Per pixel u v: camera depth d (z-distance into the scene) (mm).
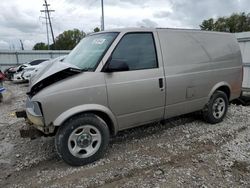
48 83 3559
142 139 4641
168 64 4387
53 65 3953
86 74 3643
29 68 17359
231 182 3236
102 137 3840
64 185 3275
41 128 3568
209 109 5199
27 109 3773
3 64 26578
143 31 4203
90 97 3629
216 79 5188
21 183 3383
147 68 4145
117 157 3961
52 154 4191
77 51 4434
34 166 3836
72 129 3598
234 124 5375
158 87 4230
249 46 9141
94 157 3803
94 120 3734
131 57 4012
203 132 4914
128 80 3920
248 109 6672
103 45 3965
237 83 5727
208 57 5023
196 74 4777
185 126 5266
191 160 3820
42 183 3350
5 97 10375
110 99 3787
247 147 4223
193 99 4840
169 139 4621
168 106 4461
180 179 3318
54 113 3453
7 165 3900
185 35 4750
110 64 3750
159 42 4348
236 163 3697
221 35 5426
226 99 5484
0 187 3311
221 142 4445
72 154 3656
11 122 6207
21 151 4363
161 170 3557
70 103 3516
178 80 4488
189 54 4715
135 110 4082
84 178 3412
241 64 5801
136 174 3477
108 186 3229
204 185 3176
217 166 3625
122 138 4699
